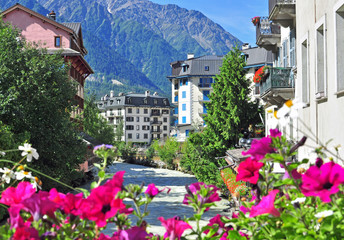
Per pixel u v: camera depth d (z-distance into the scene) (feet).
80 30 156.87
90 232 7.13
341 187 6.81
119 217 7.30
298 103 7.42
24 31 134.62
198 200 7.70
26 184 7.52
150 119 470.39
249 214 7.55
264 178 7.91
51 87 66.80
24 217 7.60
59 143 71.41
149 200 7.37
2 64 63.26
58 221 7.05
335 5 34.09
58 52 72.84
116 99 472.03
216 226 7.95
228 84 82.74
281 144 7.41
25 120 64.03
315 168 6.74
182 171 157.89
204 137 82.58
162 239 7.29
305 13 46.09
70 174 77.00
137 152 245.45
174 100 312.50
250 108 83.05
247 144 58.08
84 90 170.09
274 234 7.18
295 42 55.67
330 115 36.45
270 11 61.21
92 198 6.77
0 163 47.62
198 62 297.33
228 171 53.11
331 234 6.88
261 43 75.66
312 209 7.25
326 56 37.78
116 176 7.35
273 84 58.70
